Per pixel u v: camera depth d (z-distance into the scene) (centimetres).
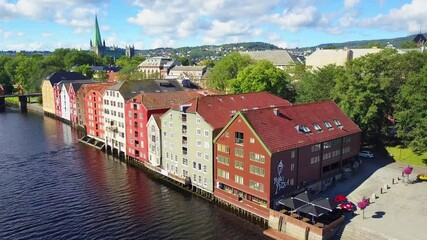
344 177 7450
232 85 11281
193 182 7562
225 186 6919
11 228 5978
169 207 6794
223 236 5722
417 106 7638
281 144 6138
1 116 16825
